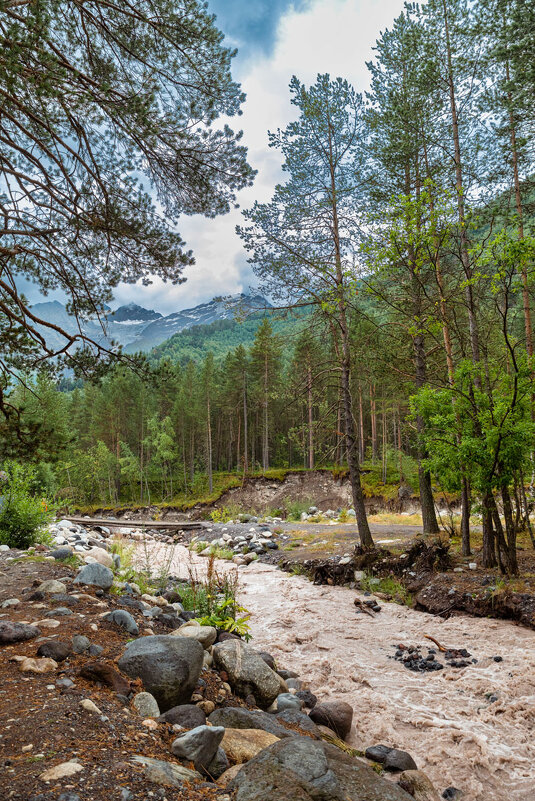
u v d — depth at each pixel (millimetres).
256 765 2762
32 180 6754
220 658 5281
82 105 6402
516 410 9875
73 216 7207
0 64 5184
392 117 14805
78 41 6672
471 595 9562
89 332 8656
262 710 5027
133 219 7746
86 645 4527
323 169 14180
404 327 15297
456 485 11797
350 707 5500
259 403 52812
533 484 13578
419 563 11875
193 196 8398
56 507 14930
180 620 7035
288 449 61750
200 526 24219
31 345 7535
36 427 7250
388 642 8461
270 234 14016
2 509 11312
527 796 4281
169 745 3105
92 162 7449
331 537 18375
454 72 13852
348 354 14133
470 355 14547
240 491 46781
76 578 7633
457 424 10922
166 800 2396
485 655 7418
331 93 13695
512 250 8359
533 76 12203
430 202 11695
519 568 10344
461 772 4641
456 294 12508
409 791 4078
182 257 8297
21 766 2479
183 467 60844
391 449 37812
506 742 5117
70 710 3199
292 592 12219
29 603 6062
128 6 6371
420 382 14711
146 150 7668
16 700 3309
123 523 25531
